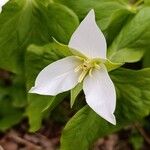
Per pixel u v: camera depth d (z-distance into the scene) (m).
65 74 0.34
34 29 0.42
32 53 0.39
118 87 0.38
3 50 0.42
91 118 0.38
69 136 0.38
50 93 0.34
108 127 0.39
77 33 0.33
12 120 0.53
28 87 0.40
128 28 0.39
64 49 0.34
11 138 0.54
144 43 0.38
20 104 0.52
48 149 0.53
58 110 0.52
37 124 0.40
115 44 0.39
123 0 0.41
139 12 0.39
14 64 0.43
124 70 0.37
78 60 0.35
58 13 0.40
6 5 0.40
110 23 0.40
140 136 0.53
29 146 0.54
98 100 0.33
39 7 0.41
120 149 0.54
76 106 0.42
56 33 0.41
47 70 0.34
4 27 0.41
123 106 0.39
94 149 0.53
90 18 0.32
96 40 0.33
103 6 0.40
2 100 0.53
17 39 0.42
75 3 0.41
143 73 0.37
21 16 0.41
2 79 0.56
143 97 0.38
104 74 0.34
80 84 0.34
